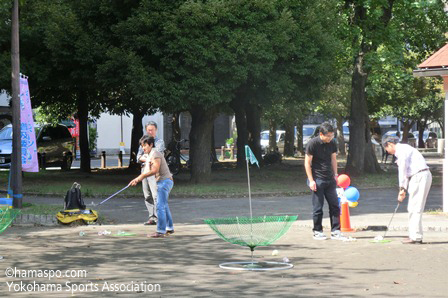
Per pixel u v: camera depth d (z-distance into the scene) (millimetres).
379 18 30938
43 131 35688
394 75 31703
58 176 31109
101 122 66625
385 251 11547
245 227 10836
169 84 24391
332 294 8164
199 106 27125
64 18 26188
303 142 62375
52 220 15398
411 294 8172
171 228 13797
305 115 54562
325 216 16734
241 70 24281
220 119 77062
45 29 27203
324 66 26484
